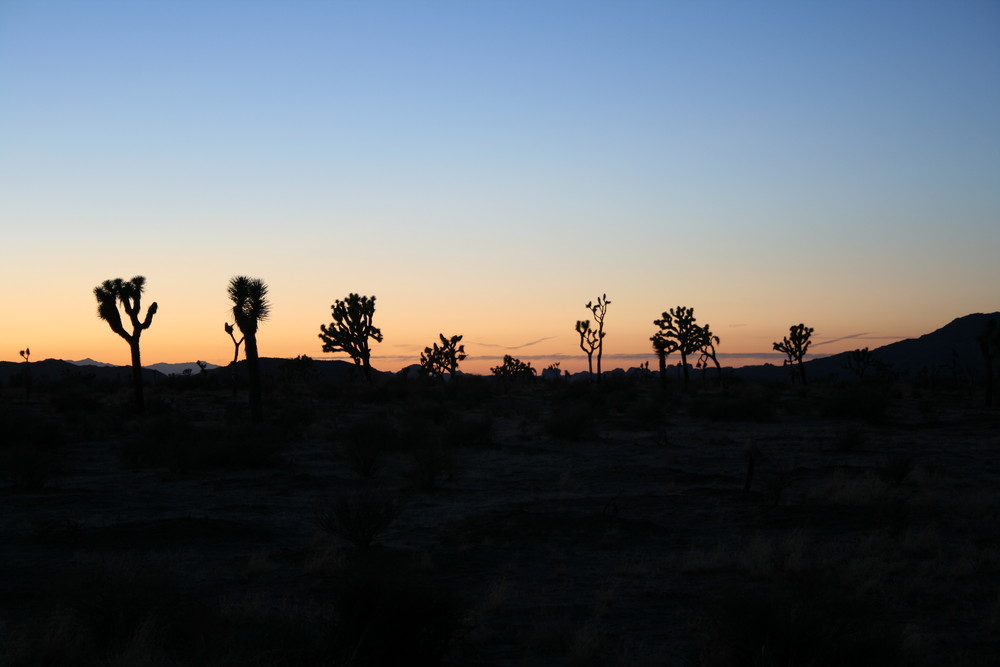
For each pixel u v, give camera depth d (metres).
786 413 53.72
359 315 69.62
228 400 59.34
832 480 21.69
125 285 46.12
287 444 33.00
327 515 17.02
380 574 7.77
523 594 11.38
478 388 68.38
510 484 23.38
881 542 14.59
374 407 57.31
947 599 11.09
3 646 8.01
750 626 7.12
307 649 7.91
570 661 8.25
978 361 192.50
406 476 23.25
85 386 78.50
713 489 21.44
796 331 95.00
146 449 27.70
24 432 31.48
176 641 8.13
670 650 8.64
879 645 7.08
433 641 7.52
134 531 15.07
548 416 48.00
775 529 16.45
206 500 20.23
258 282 40.50
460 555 13.92
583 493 21.78
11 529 15.97
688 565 12.76
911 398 71.38
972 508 18.39
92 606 8.15
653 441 36.09
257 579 11.98
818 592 8.00
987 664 8.27
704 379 106.00
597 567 13.20
